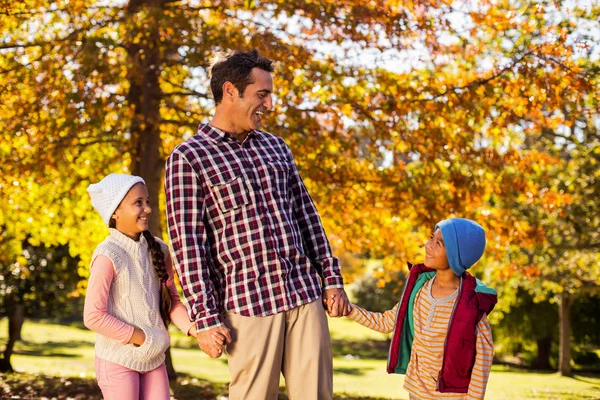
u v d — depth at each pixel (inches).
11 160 358.0
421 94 362.6
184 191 118.8
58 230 473.1
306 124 354.9
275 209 121.7
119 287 133.2
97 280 130.3
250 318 117.7
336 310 127.6
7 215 434.9
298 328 122.0
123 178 136.9
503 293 876.6
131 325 131.6
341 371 959.0
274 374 119.9
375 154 378.0
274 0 338.6
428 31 357.7
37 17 366.9
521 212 583.5
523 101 343.9
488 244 411.2
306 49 362.0
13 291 660.1
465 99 347.9
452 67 391.2
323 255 131.4
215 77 123.5
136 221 135.8
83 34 335.3
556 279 753.6
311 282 123.3
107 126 384.8
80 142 394.6
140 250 136.9
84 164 420.8
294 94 354.0
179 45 348.8
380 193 379.9
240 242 118.9
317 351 121.7
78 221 470.0
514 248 534.9
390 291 1387.8
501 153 388.2
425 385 129.7
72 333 1507.1
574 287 772.0
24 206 436.5
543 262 737.6
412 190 373.1
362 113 359.3
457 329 123.6
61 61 342.0
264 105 122.3
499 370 1056.8
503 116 350.9
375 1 347.6
